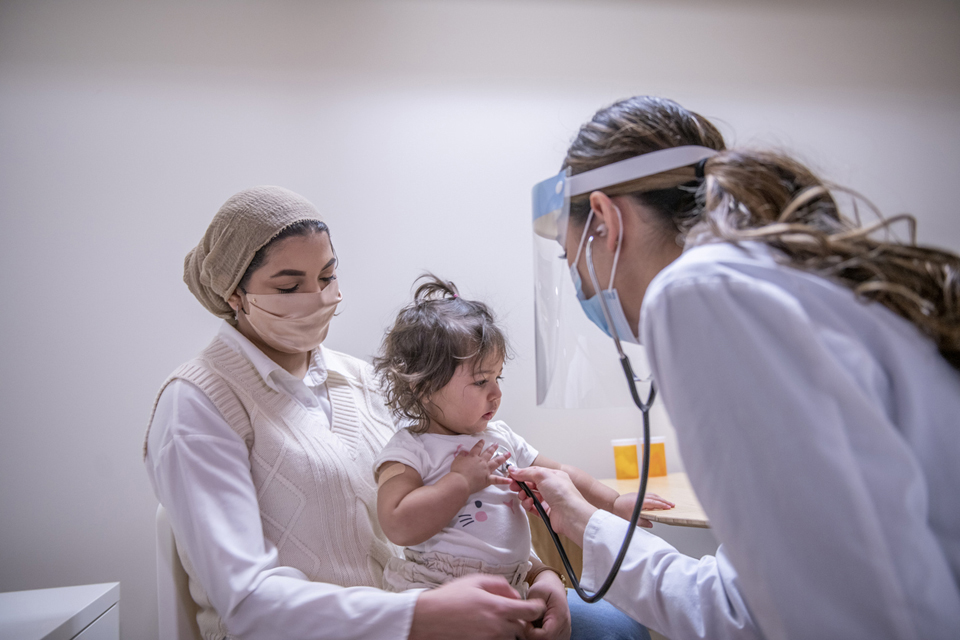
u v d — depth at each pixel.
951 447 0.58
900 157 2.25
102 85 1.81
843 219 0.74
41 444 1.71
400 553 1.29
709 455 0.60
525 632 0.95
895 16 2.27
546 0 2.07
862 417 0.55
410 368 1.17
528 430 1.96
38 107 1.78
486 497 1.12
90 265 1.77
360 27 1.95
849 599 0.55
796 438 0.56
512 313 1.99
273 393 1.16
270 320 1.13
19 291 1.74
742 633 0.80
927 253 0.67
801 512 0.56
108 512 1.73
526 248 2.02
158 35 1.84
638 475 1.90
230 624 0.93
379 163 1.94
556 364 0.93
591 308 0.88
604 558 0.95
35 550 1.69
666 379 0.64
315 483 1.10
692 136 0.82
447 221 1.97
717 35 2.17
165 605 1.09
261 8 1.90
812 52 2.23
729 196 0.73
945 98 2.28
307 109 1.91
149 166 1.81
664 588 0.88
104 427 1.74
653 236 0.80
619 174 0.79
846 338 0.58
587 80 2.08
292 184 1.88
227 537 0.97
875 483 0.55
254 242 1.10
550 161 2.04
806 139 2.20
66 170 1.77
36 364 1.73
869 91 2.25
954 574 0.58
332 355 1.39
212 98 1.86
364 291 1.90
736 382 0.59
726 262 0.63
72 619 1.10
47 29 1.79
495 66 2.03
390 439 1.23
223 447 1.04
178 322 1.80
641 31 2.12
